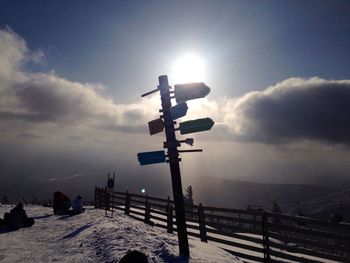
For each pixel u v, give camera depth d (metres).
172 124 8.07
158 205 15.48
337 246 7.86
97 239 10.80
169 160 8.04
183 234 7.95
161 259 7.75
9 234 13.05
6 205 26.50
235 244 10.74
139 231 11.68
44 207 26.64
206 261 7.80
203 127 7.88
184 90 8.01
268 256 9.62
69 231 13.48
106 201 22.77
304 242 8.64
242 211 10.58
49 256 9.29
